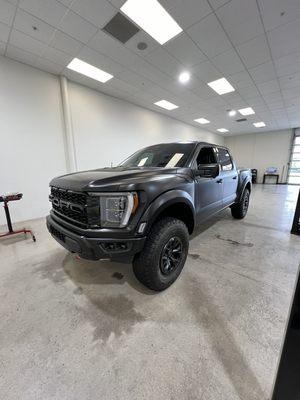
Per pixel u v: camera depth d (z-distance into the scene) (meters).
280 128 12.01
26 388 0.97
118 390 0.95
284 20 3.01
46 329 1.33
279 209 4.98
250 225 3.59
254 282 1.83
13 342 1.23
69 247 1.52
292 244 2.72
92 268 2.11
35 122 4.33
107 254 1.35
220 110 7.84
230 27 3.15
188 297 1.62
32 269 2.12
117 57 3.95
